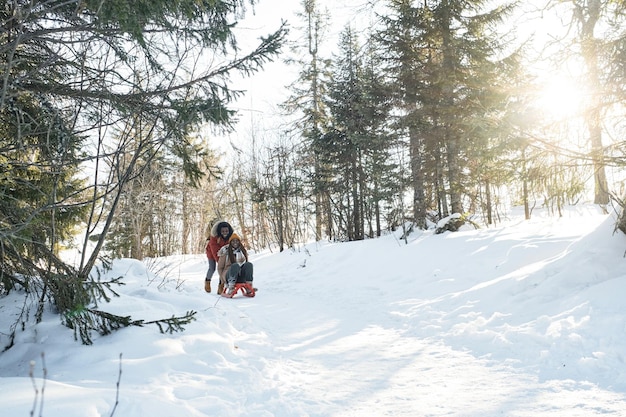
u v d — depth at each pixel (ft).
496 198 56.03
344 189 62.34
